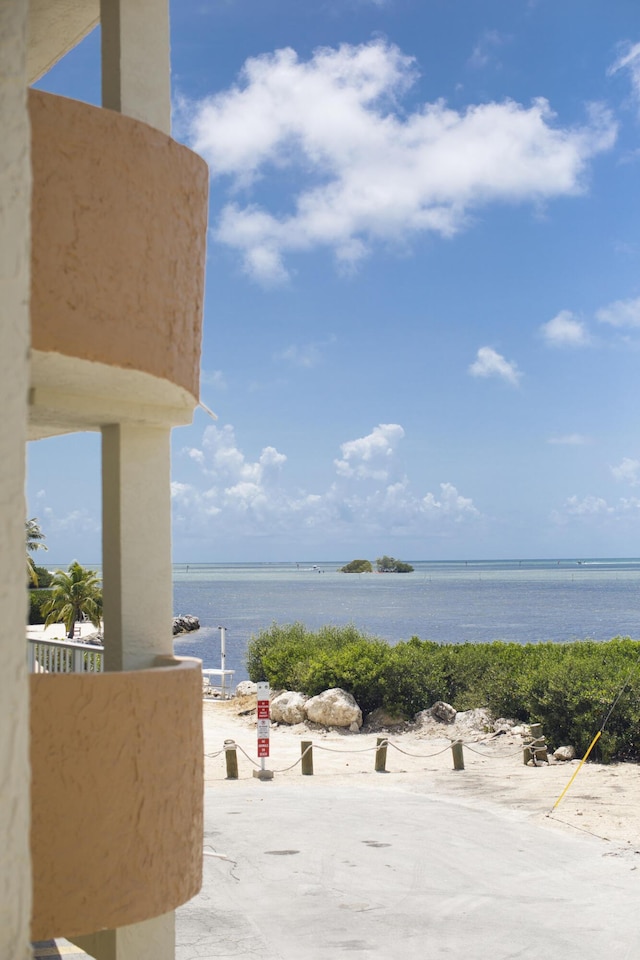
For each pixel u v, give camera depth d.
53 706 4.62
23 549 3.48
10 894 3.37
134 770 4.86
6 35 3.63
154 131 5.33
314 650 27.02
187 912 10.33
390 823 14.38
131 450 6.22
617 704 19.20
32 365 4.88
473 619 74.31
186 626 64.69
